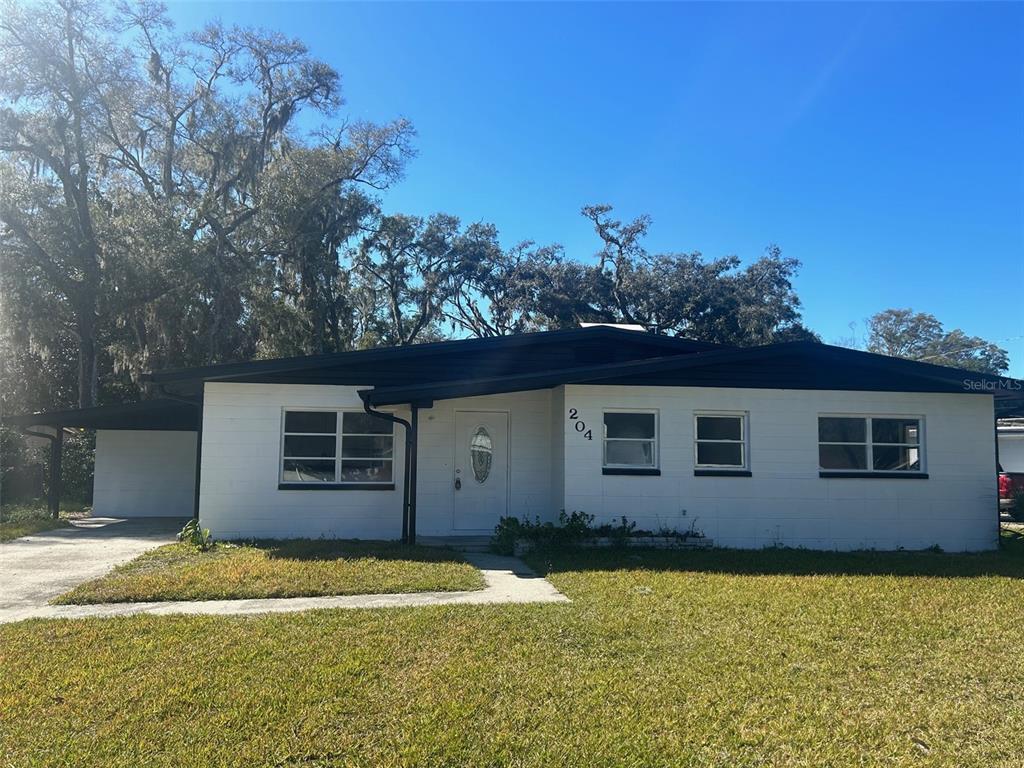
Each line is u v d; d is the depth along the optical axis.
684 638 6.30
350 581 8.88
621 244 47.28
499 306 47.31
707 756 4.09
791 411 13.16
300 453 13.40
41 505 20.59
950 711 4.71
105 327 28.84
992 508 13.21
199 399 13.79
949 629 6.68
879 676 5.37
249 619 6.97
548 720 4.53
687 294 45.94
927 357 61.91
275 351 30.31
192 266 26.64
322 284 32.19
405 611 7.29
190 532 12.60
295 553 11.08
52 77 26.03
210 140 30.38
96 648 5.99
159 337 27.02
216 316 27.34
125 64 27.95
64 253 26.06
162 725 4.42
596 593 8.19
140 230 26.70
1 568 10.39
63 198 27.52
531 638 6.27
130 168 30.53
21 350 27.72
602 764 3.99
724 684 5.17
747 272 48.41
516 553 11.50
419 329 45.66
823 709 4.73
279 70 32.50
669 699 4.88
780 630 6.59
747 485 12.95
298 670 5.38
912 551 12.75
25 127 26.52
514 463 14.05
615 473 12.75
